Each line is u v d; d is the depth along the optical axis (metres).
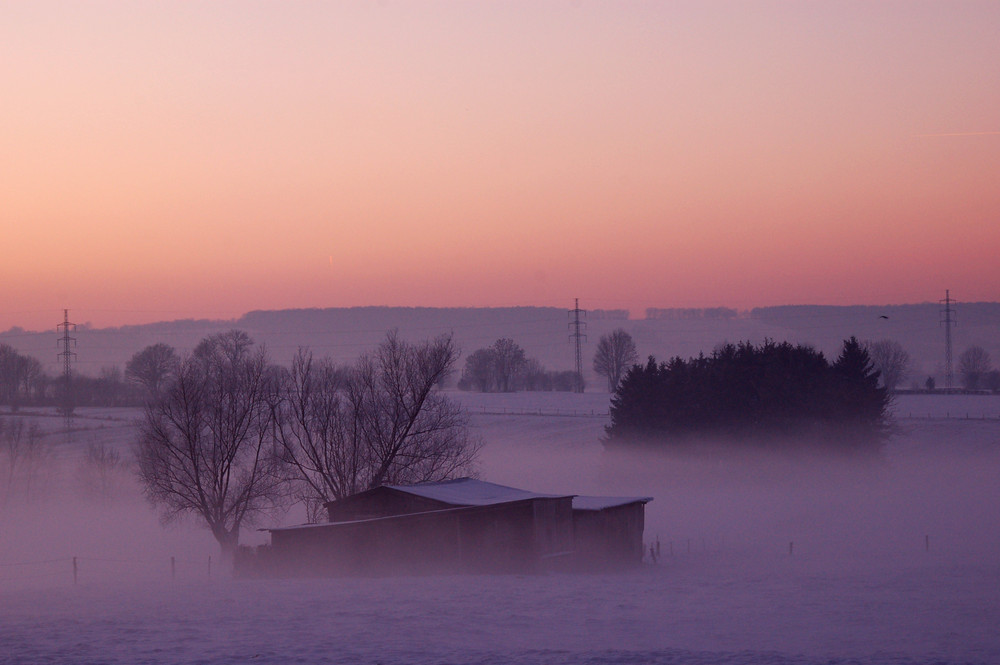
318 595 26.38
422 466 54.75
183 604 23.89
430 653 16.61
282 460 54.00
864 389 90.88
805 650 17.02
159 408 55.47
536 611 22.45
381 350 55.72
